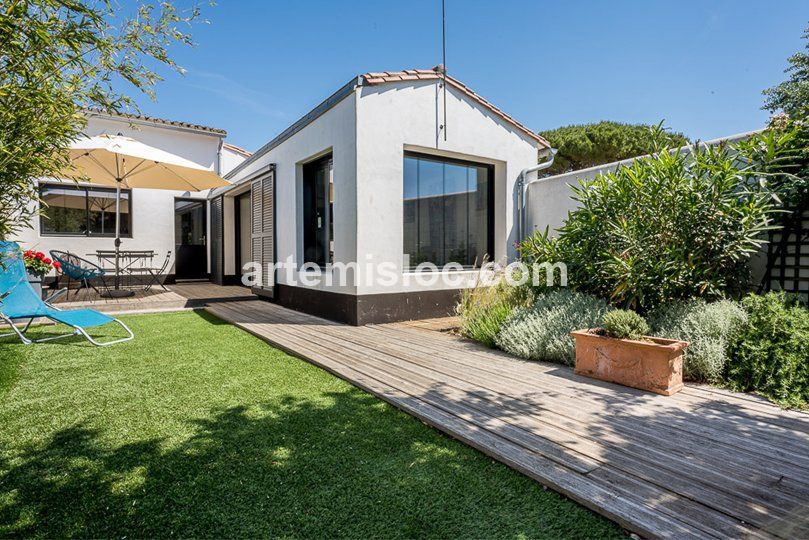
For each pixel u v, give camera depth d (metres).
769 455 2.06
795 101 14.91
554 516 1.65
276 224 7.98
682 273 3.82
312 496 1.79
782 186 3.83
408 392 3.01
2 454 2.15
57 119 1.99
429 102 6.40
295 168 7.30
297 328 5.56
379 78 5.82
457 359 3.98
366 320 5.84
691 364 3.35
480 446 2.17
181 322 6.23
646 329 3.29
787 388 2.85
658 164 4.05
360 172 5.75
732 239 3.75
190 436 2.37
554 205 6.89
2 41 1.67
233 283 11.16
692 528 1.50
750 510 1.61
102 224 10.40
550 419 2.52
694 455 2.06
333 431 2.44
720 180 3.70
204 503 1.74
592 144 18.69
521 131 7.45
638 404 2.79
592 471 1.90
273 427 2.49
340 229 6.11
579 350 3.49
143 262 10.85
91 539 1.53
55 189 9.84
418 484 1.88
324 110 6.35
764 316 3.29
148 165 7.89
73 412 2.71
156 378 3.46
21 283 4.63
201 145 11.49
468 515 1.67
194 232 12.00
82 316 4.64
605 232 4.34
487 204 7.39
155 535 1.55
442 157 6.84
